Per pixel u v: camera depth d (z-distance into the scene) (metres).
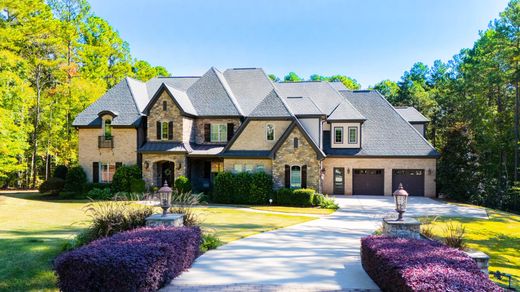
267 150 30.77
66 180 32.34
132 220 12.88
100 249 7.79
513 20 35.72
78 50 46.06
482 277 6.67
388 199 31.98
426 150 34.25
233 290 8.72
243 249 13.08
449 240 12.02
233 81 37.62
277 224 19.33
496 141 37.12
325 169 35.53
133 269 7.27
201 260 11.42
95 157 33.50
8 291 8.81
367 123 36.84
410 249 8.73
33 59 39.47
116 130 33.16
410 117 39.16
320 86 39.34
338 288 8.88
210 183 34.09
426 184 34.38
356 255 12.34
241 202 29.27
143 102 35.44
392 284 7.58
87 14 47.00
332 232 17.02
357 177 35.34
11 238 13.83
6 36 33.03
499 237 18.38
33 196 32.09
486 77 39.12
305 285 9.09
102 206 14.78
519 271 13.12
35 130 40.38
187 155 31.69
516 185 32.22
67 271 7.19
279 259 11.66
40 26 38.00
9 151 30.08
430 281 6.27
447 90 55.91
